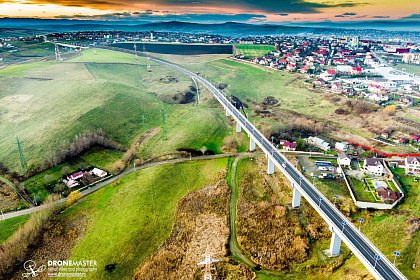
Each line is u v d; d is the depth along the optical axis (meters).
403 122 188.00
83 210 115.19
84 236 103.44
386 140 167.75
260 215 109.31
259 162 148.38
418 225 99.56
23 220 109.75
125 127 184.25
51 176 133.38
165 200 121.31
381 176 130.00
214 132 180.50
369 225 102.31
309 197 101.31
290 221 105.75
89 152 155.88
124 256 95.19
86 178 135.12
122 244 99.56
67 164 145.75
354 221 104.44
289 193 121.88
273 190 125.00
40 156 146.00
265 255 92.88
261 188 126.19
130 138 175.12
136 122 192.75
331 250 91.94
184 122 193.12
